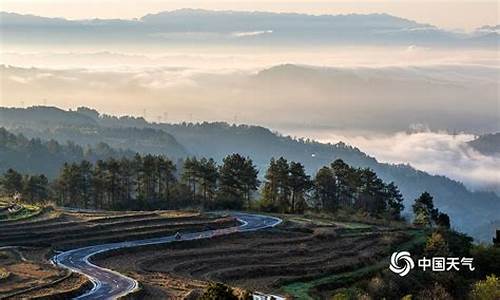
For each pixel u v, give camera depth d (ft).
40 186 647.15
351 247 440.04
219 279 354.33
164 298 298.15
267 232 472.85
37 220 469.57
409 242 465.47
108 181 651.25
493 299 360.69
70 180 651.25
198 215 508.12
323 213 576.61
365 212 595.88
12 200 562.66
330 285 360.69
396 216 625.41
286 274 375.86
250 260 395.14
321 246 439.22
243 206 618.85
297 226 495.00
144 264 373.61
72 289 302.66
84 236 433.48
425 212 583.58
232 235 456.45
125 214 504.02
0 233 428.15
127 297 293.43
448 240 465.06
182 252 406.41
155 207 614.75
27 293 295.89
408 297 318.65
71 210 534.78
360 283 359.87
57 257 384.88
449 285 376.48
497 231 511.40
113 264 371.76
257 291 334.44
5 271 337.11
